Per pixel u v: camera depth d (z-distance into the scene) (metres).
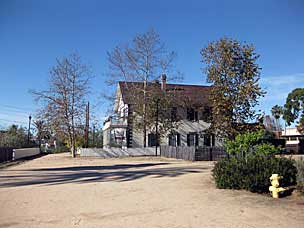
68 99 48.25
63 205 11.23
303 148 47.75
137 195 12.96
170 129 50.66
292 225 8.45
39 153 65.56
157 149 47.97
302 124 57.12
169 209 10.39
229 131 37.72
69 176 20.48
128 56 47.69
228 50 38.22
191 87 54.06
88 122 49.97
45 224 8.70
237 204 11.03
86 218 9.36
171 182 16.36
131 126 49.91
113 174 21.20
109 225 8.56
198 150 36.84
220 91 38.28
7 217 9.54
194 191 13.55
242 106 38.00
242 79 38.38
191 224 8.59
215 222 8.77
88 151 48.00
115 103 51.84
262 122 38.66
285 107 59.44
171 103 48.88
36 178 19.59
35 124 60.72
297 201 11.52
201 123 52.06
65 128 48.03
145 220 9.06
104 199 12.24
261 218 9.16
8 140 58.19
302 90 57.56
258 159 14.16
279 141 39.91
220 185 14.05
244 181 13.48
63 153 66.69
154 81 47.84
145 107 47.47
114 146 50.59
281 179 12.97
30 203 11.62
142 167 27.20
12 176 20.86
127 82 48.62
